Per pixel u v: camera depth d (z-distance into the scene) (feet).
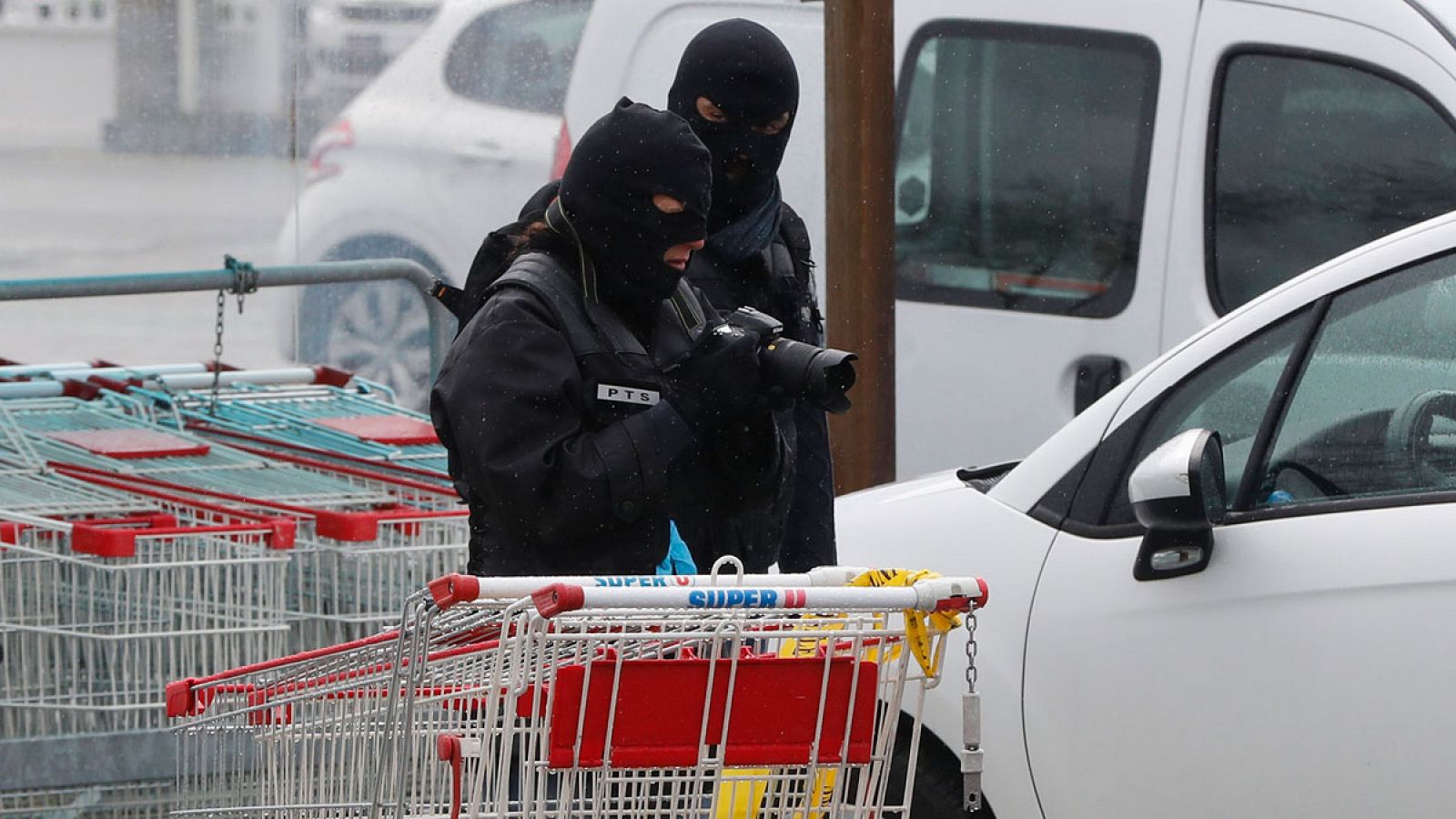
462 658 41.47
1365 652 50.16
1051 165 103.30
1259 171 100.17
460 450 44.75
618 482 43.42
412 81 125.80
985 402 104.32
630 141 44.57
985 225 104.27
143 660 61.21
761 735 40.14
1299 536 52.19
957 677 57.98
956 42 104.83
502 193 124.16
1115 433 58.03
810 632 40.24
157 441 75.05
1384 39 97.86
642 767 39.50
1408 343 53.11
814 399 44.32
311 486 70.79
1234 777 52.13
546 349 44.39
